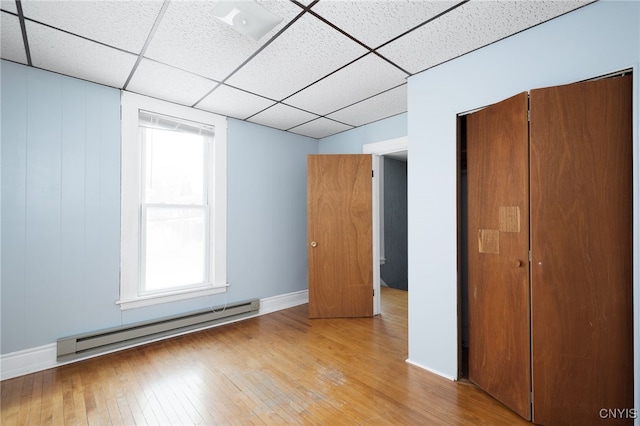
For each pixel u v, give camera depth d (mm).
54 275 2258
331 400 1837
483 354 1916
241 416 1688
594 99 1501
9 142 2098
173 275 2951
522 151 1656
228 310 3213
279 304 3764
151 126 2783
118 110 2570
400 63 2176
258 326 3146
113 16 1634
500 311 1796
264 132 3658
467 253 2090
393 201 5781
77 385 1990
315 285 3457
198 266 3125
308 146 4184
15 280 2109
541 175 1597
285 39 1863
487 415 1696
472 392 1928
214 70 2266
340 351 2535
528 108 1645
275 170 3768
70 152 2338
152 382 2035
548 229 1583
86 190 2402
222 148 3246
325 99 2844
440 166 2174
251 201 3508
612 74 1506
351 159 3541
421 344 2271
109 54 2029
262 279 3600
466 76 2041
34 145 2191
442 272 2152
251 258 3494
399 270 5879
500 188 1800
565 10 1601
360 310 3477
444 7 1573
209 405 1784
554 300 1570
